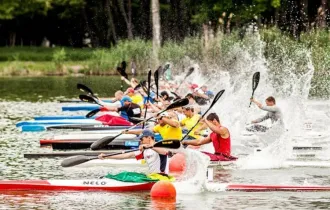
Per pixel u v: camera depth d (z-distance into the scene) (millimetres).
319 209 35688
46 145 55625
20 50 173000
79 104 87938
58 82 125438
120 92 69500
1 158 50406
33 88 114875
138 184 39500
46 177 43531
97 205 36344
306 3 147375
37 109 85938
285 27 144625
